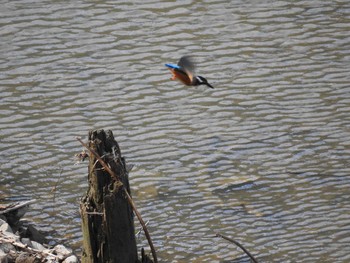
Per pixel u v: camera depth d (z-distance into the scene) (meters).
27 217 15.90
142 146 18.25
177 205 16.33
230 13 23.98
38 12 24.27
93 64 21.61
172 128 18.92
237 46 22.27
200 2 24.72
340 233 15.42
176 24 23.47
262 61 21.55
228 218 15.95
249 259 14.77
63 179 17.17
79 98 20.17
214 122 19.14
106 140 11.70
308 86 20.42
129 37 22.88
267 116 19.31
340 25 23.17
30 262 13.07
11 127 18.95
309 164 17.59
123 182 11.72
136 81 20.84
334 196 16.53
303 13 23.91
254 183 17.02
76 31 23.22
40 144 18.36
